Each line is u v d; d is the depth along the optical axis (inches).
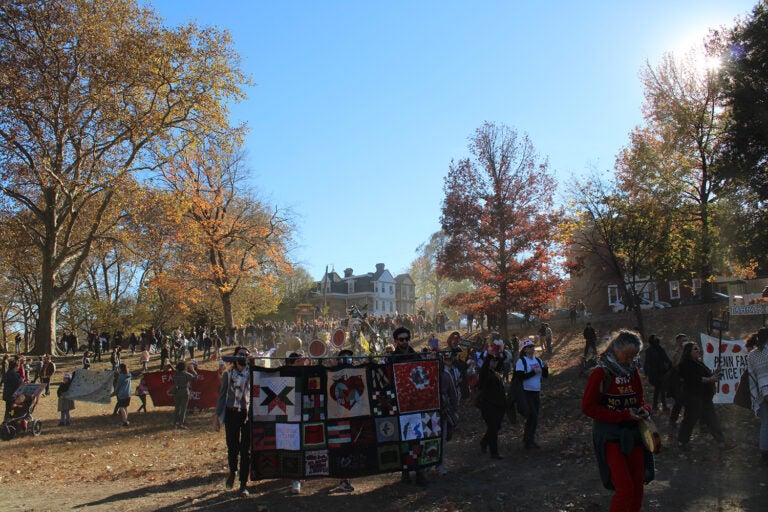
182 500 295.7
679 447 351.6
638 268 1068.5
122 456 475.8
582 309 1626.5
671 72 1227.9
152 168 1174.3
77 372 727.7
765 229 927.0
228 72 1122.0
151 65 1053.2
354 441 299.6
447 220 1032.2
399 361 319.0
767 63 873.5
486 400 374.0
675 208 1070.4
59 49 995.3
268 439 297.4
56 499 313.3
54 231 1179.3
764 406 301.9
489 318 1138.7
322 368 305.3
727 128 971.9
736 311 664.4
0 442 565.9
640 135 1245.7
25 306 2247.8
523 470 333.4
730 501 252.2
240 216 1626.5
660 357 480.1
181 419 655.8
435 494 289.4
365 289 3745.1
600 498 269.1
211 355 1480.1
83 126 1066.1
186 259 1505.9
